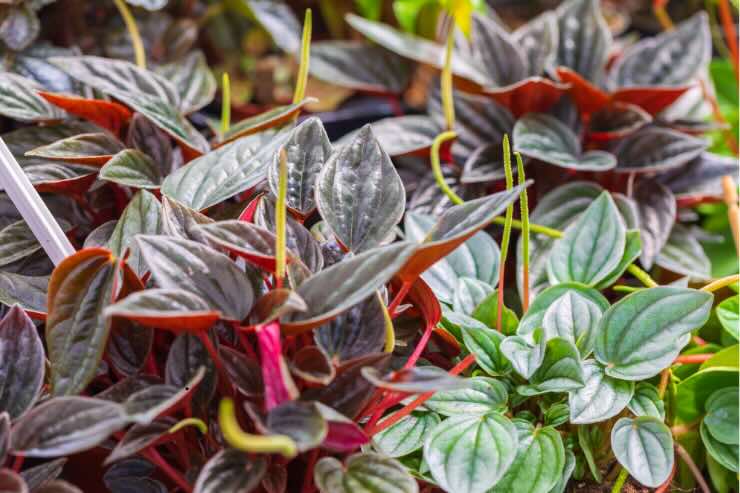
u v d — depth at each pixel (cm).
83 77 80
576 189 88
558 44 96
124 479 71
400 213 71
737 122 103
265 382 65
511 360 72
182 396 65
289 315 66
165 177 79
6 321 69
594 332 74
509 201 66
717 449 73
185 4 110
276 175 73
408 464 73
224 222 67
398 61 104
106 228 76
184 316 64
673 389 76
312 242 71
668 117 96
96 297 67
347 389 67
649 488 76
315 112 112
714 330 83
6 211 81
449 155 92
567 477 72
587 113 93
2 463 63
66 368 66
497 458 69
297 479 70
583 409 72
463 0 90
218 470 64
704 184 91
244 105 114
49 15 97
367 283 65
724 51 123
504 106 94
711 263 93
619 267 80
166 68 90
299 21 129
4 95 82
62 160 79
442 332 76
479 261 81
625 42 120
